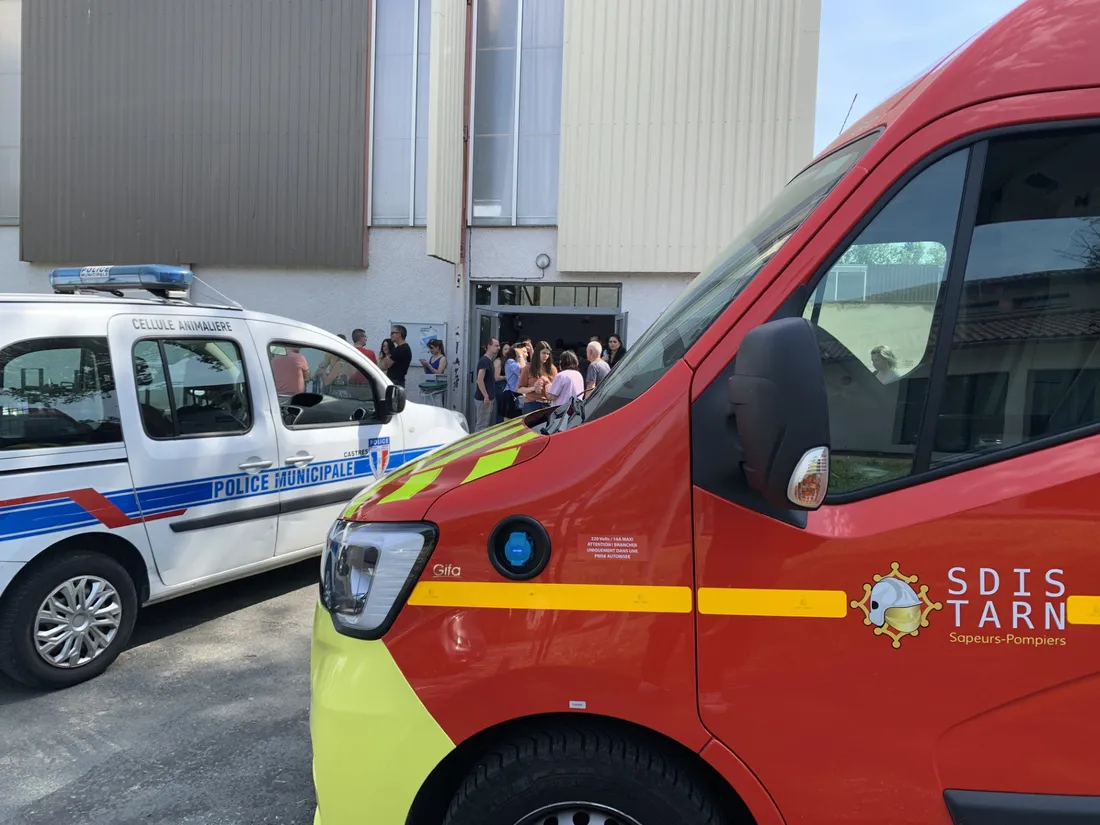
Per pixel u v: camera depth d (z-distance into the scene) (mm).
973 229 1648
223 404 4367
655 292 10688
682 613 1648
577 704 1681
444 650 1732
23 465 3441
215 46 11125
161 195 11430
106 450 3752
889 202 1669
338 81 10883
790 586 1611
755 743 1632
